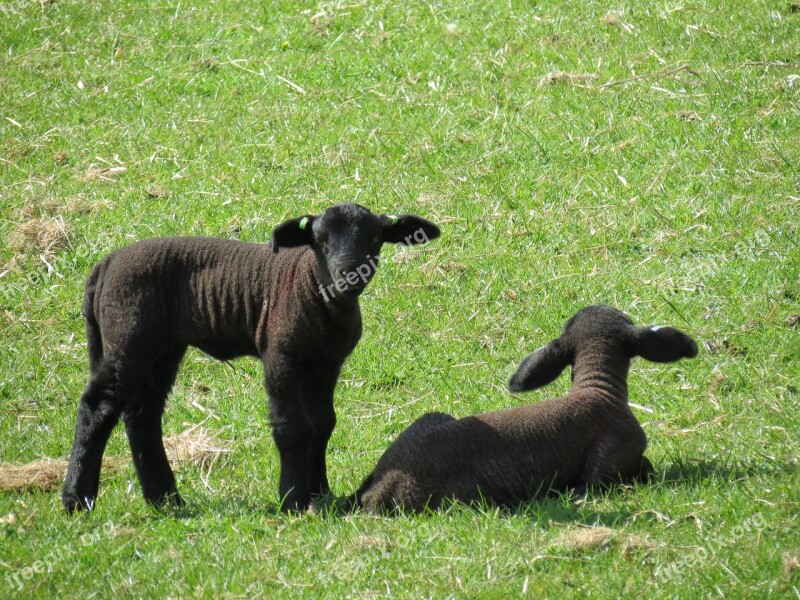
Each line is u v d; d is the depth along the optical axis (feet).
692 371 87.45
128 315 69.36
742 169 112.68
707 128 119.65
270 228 110.32
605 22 143.43
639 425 70.74
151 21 152.46
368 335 97.09
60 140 128.26
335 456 81.66
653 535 60.95
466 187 116.06
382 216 70.28
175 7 155.33
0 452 82.99
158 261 70.49
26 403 91.30
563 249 105.91
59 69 142.10
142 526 68.90
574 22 144.66
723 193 109.70
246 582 59.41
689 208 108.27
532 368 72.18
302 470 69.10
